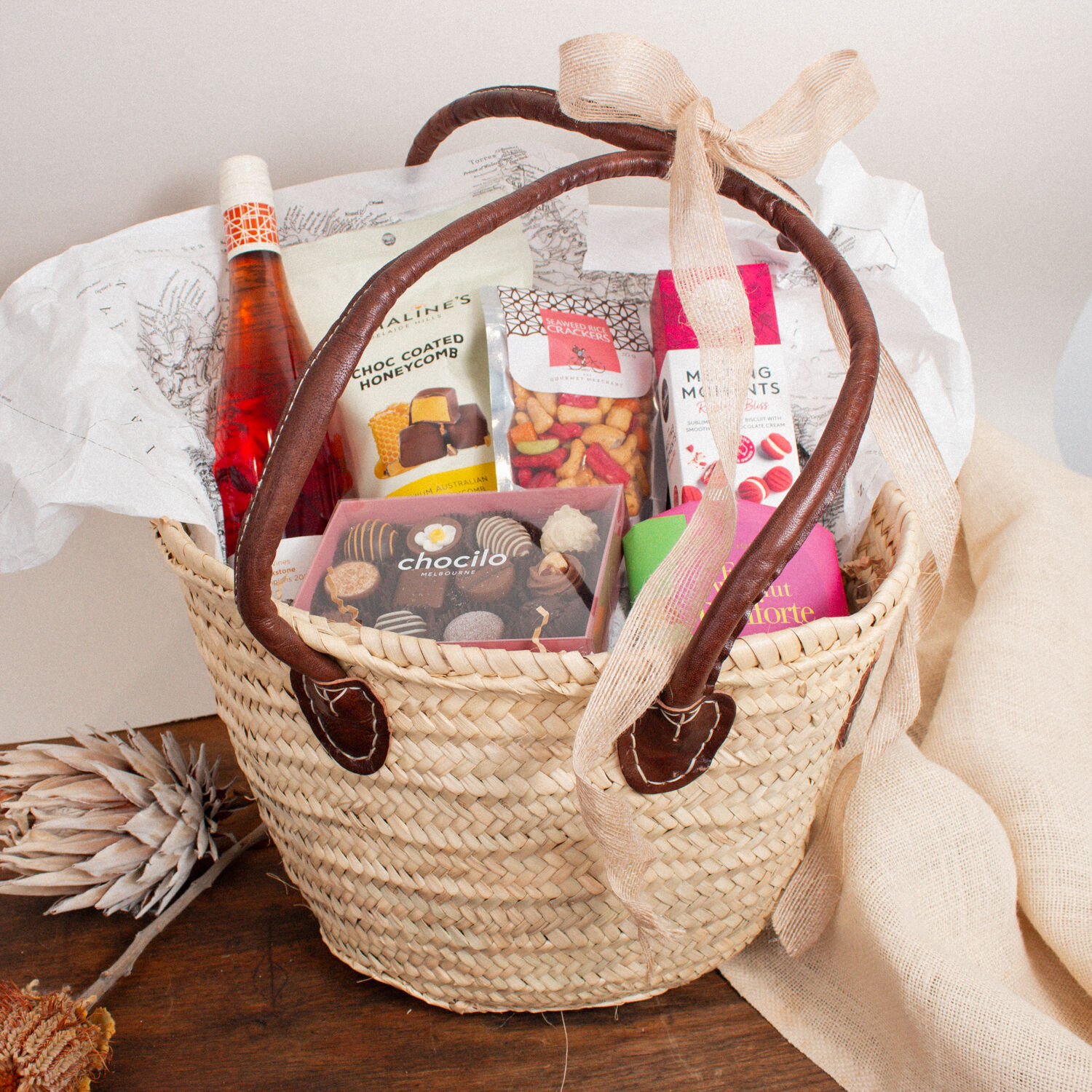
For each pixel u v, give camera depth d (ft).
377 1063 1.64
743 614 1.12
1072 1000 1.76
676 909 1.56
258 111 2.20
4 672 2.72
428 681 1.24
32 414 1.60
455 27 2.14
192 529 1.81
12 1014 1.44
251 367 1.92
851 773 1.82
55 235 2.33
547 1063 1.64
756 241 2.00
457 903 1.53
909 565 1.52
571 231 2.10
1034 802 1.83
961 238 2.71
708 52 2.27
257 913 2.02
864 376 1.24
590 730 1.16
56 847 1.83
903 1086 1.59
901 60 2.30
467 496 1.60
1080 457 3.09
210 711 2.91
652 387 2.07
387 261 2.03
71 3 1.90
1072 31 2.25
